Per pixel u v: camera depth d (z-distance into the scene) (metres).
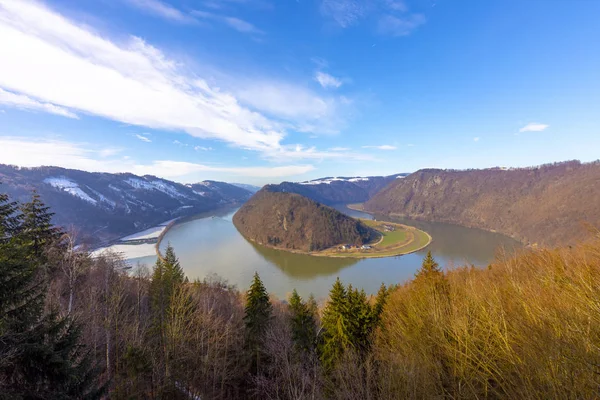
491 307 13.36
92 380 12.43
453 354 13.02
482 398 10.94
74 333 11.96
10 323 9.84
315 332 30.61
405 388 12.14
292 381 20.39
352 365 15.23
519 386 9.66
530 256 23.28
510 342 11.02
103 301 27.28
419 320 17.06
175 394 21.27
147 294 37.88
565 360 8.20
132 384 17.02
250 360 26.09
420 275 26.91
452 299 18.06
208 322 24.52
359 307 24.20
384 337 20.64
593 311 9.52
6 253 10.42
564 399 7.99
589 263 14.07
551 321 10.09
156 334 25.64
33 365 10.15
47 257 21.94
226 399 23.53
